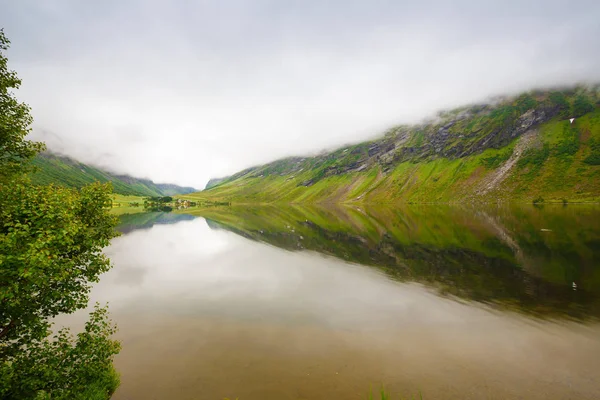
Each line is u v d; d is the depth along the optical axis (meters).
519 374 18.25
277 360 20.25
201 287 37.91
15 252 12.39
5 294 11.84
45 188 15.92
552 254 48.88
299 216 156.25
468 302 30.31
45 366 14.30
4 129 19.72
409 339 22.95
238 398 16.42
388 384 17.42
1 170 19.77
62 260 15.26
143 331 25.20
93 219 17.98
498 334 23.45
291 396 16.48
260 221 129.88
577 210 130.00
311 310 29.38
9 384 13.02
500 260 46.56
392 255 53.34
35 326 14.80
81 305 16.44
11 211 13.61
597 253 48.28
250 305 31.09
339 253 57.03
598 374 18.09
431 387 17.09
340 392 16.75
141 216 178.12
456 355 20.53
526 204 188.75
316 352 21.25
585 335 22.95
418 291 34.03
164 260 54.97
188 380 18.17
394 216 133.62
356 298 32.47
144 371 19.17
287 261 51.78
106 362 17.25
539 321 25.55
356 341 22.81
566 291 32.53
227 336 24.03
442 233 76.56
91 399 15.39
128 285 39.19
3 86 21.05
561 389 16.78
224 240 78.25
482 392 16.58
